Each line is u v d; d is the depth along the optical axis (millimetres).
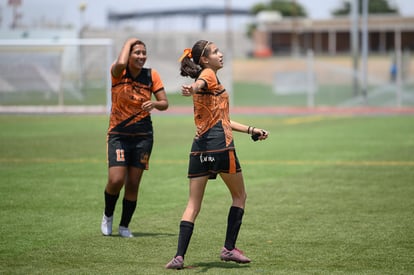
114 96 13852
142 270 11430
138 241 13578
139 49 13555
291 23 131875
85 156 26844
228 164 11594
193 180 11672
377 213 16344
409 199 18094
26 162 25094
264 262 12000
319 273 11266
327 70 93188
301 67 95062
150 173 22797
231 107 61094
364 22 59719
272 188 19906
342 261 12047
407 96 69188
